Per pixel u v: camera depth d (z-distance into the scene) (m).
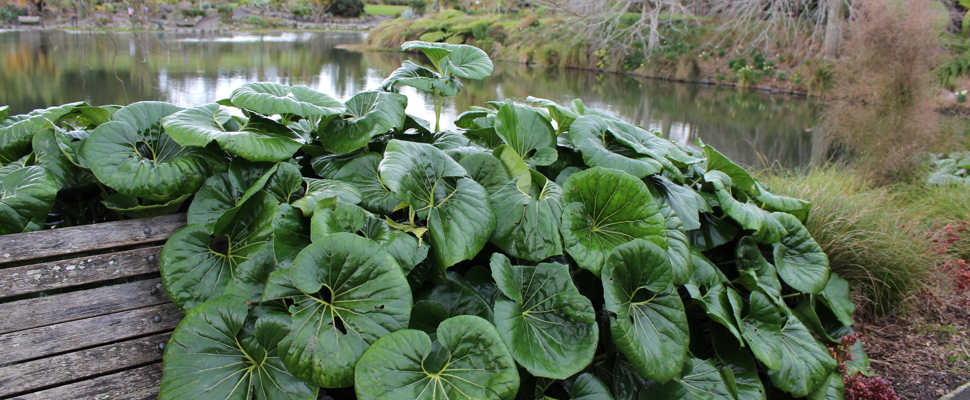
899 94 5.79
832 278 2.65
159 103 1.75
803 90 12.90
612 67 16.19
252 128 1.75
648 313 1.69
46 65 7.14
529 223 1.69
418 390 1.29
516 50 19.25
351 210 1.50
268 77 7.84
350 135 1.82
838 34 12.41
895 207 3.87
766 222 2.28
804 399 2.13
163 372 1.30
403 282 1.38
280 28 22.16
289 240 1.48
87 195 1.78
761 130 8.91
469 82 11.48
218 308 1.38
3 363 1.32
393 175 1.47
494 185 1.79
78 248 1.44
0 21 9.41
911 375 2.49
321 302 1.37
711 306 1.87
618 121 2.45
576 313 1.55
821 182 3.87
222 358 1.36
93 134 1.53
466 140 2.12
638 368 1.54
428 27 19.83
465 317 1.41
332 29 23.72
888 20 5.86
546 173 2.21
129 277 1.56
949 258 3.40
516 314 1.52
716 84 14.30
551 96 10.53
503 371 1.36
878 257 2.98
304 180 1.71
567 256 1.89
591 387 1.61
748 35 15.34
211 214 1.59
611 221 1.81
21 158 1.80
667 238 1.83
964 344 2.71
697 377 1.83
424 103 5.92
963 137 6.28
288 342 1.30
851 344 2.44
